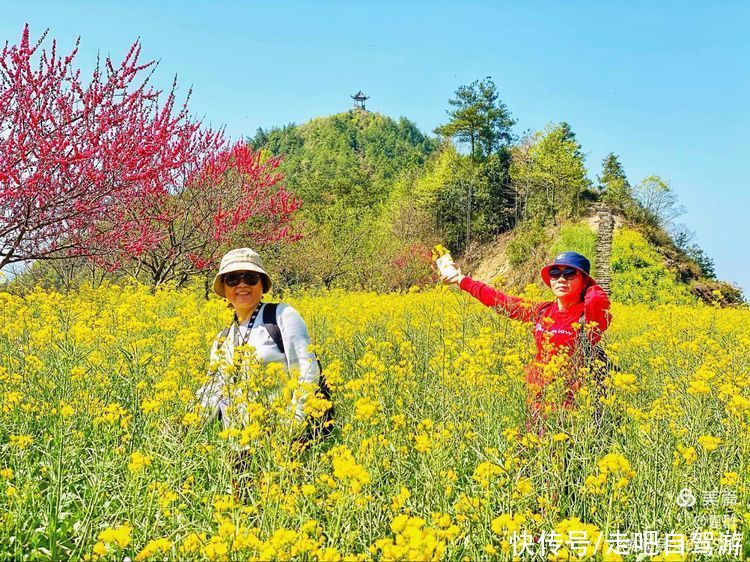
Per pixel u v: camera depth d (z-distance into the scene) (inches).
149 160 362.6
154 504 114.6
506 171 2461.9
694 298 1222.3
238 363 132.0
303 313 293.0
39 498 126.3
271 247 613.0
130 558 102.7
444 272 184.9
